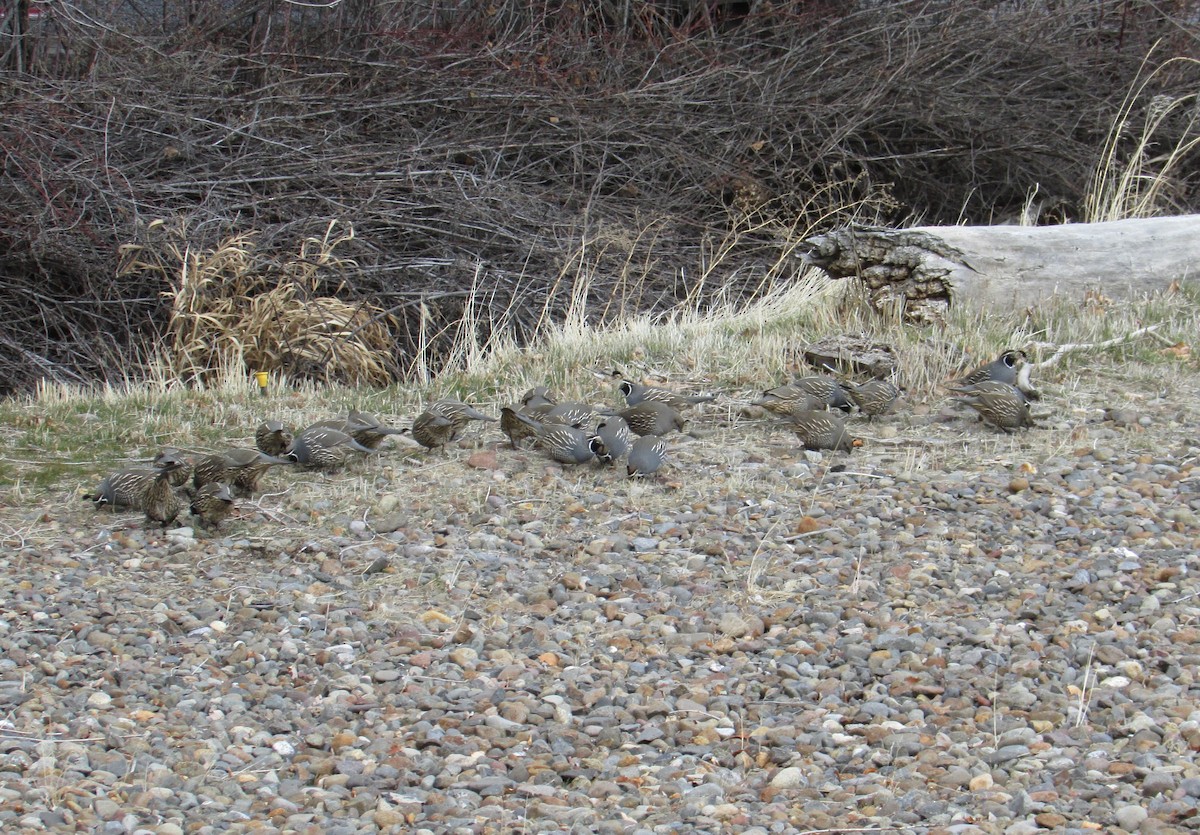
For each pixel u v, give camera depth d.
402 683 8.27
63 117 22.80
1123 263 17.06
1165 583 9.51
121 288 21.30
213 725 7.66
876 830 6.49
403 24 29.23
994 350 15.20
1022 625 8.95
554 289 20.98
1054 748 7.31
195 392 15.49
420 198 23.86
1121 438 12.82
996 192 30.44
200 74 24.95
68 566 10.02
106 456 12.62
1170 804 6.53
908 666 8.38
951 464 12.26
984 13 29.73
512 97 26.02
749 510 11.20
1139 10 30.77
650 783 7.08
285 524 10.94
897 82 28.03
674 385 14.95
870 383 13.58
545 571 10.06
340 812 6.74
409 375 19.27
